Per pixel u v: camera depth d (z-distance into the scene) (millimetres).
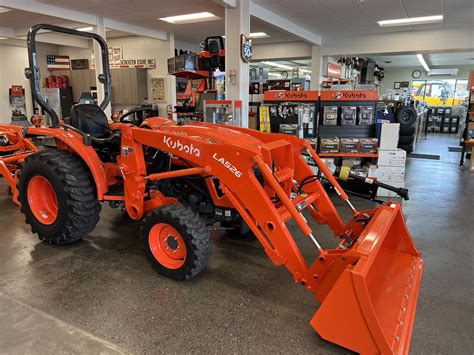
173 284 2566
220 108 5457
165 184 2932
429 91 18812
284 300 2381
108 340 1968
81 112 3270
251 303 2342
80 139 3064
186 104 6574
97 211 3150
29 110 11500
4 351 1871
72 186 2938
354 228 2648
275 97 5289
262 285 2568
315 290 2090
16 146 4797
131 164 2787
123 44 10586
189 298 2391
